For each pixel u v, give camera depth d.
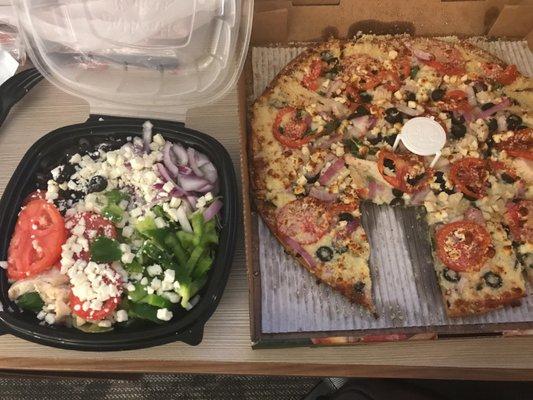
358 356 0.35
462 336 0.34
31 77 0.41
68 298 0.32
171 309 0.32
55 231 0.33
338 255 0.37
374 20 0.45
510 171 0.40
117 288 0.32
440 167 0.40
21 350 0.34
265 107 0.41
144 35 0.33
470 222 0.37
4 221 0.34
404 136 0.39
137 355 0.34
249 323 0.34
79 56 0.35
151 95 0.36
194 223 0.34
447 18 0.45
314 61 0.43
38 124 0.41
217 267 0.32
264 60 0.46
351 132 0.41
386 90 0.42
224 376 0.51
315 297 0.36
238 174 0.39
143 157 0.36
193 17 0.32
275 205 0.38
